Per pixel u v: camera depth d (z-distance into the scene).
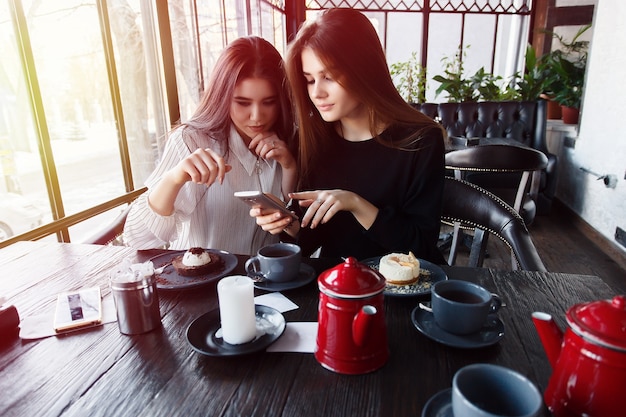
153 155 1.82
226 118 1.20
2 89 1.16
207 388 0.57
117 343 0.68
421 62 4.18
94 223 1.53
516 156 1.85
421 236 1.07
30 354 0.66
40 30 1.27
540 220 3.40
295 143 1.29
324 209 0.97
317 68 1.01
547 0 3.87
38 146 1.28
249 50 1.12
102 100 1.54
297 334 0.69
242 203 1.28
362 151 1.21
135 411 0.53
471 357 0.62
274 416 0.51
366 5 4.04
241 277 0.68
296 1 4.01
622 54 2.61
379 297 0.59
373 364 0.59
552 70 3.70
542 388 0.55
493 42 4.15
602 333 0.43
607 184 2.73
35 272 0.96
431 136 1.17
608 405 0.43
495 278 0.89
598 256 2.69
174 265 0.94
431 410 0.48
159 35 1.79
